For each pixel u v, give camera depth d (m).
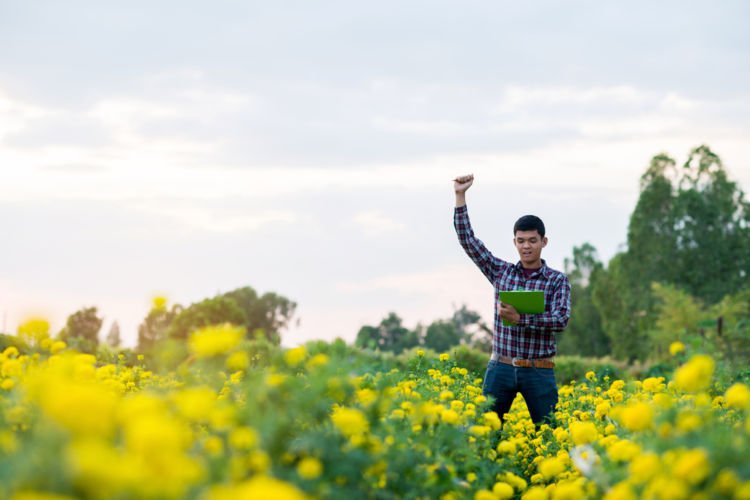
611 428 4.12
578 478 3.84
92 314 30.39
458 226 5.99
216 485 2.21
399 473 3.06
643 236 37.62
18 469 1.74
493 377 5.74
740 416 4.36
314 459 2.71
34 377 3.07
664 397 3.51
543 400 5.60
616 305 40.00
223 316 34.44
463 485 3.42
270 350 8.82
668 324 30.12
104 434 2.05
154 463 1.77
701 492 2.45
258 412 2.83
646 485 2.74
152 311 4.05
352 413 2.93
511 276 5.83
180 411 2.79
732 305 30.67
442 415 3.65
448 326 54.59
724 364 8.84
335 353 3.48
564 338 47.06
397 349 53.66
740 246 36.81
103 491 1.69
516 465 4.92
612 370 14.42
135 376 5.14
